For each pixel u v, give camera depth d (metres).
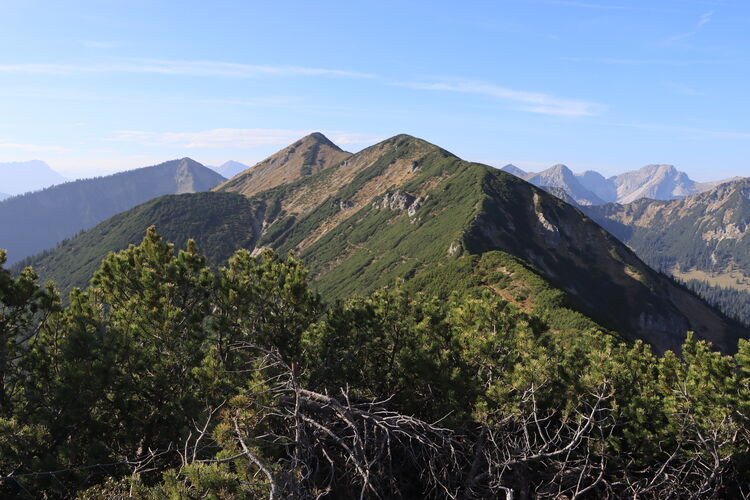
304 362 14.65
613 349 15.24
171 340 13.85
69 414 11.23
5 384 12.48
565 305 78.19
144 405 13.15
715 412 11.80
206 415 10.71
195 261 14.78
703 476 11.16
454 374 12.83
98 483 10.74
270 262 16.31
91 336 12.55
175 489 7.88
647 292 166.12
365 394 14.17
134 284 15.00
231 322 14.95
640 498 11.72
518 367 12.37
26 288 12.49
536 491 11.43
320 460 10.70
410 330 14.67
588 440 11.40
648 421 12.01
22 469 10.21
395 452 11.72
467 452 11.79
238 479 7.99
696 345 15.05
